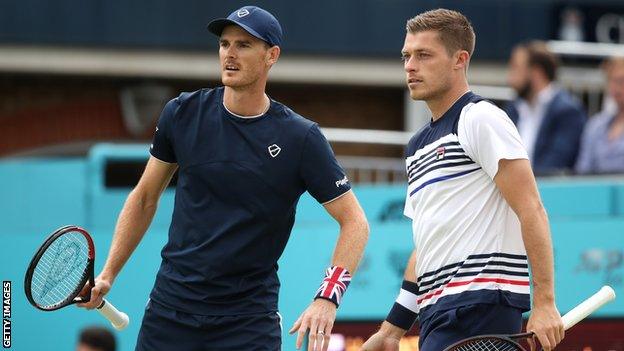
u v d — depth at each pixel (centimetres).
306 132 2066
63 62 4772
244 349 2069
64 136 5022
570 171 3516
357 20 4847
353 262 2073
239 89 2034
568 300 3316
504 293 1961
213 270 2055
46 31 4691
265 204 2058
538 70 3584
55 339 3369
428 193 2005
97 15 4722
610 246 3328
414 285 2166
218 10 4784
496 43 4847
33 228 3466
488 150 1939
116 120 5053
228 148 2053
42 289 2109
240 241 2056
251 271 2073
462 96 2008
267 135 2056
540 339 1908
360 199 3428
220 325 2064
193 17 4775
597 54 4247
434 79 2000
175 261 2081
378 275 3309
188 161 2067
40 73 4897
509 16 4850
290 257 3334
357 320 3300
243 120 2055
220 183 2052
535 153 3575
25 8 4678
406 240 3309
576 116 3559
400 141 3866
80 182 3466
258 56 2031
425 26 2008
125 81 5034
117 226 2167
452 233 1977
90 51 4781
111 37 4728
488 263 1961
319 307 2030
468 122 1961
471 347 1945
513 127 1959
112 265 2156
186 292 2067
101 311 2173
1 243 3428
